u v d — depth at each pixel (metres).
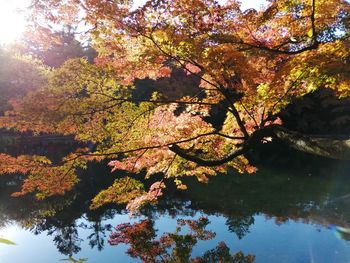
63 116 4.79
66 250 7.89
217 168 7.01
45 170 5.35
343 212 9.30
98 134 5.45
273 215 9.62
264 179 14.74
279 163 18.47
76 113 4.91
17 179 17.16
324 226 8.22
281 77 4.99
